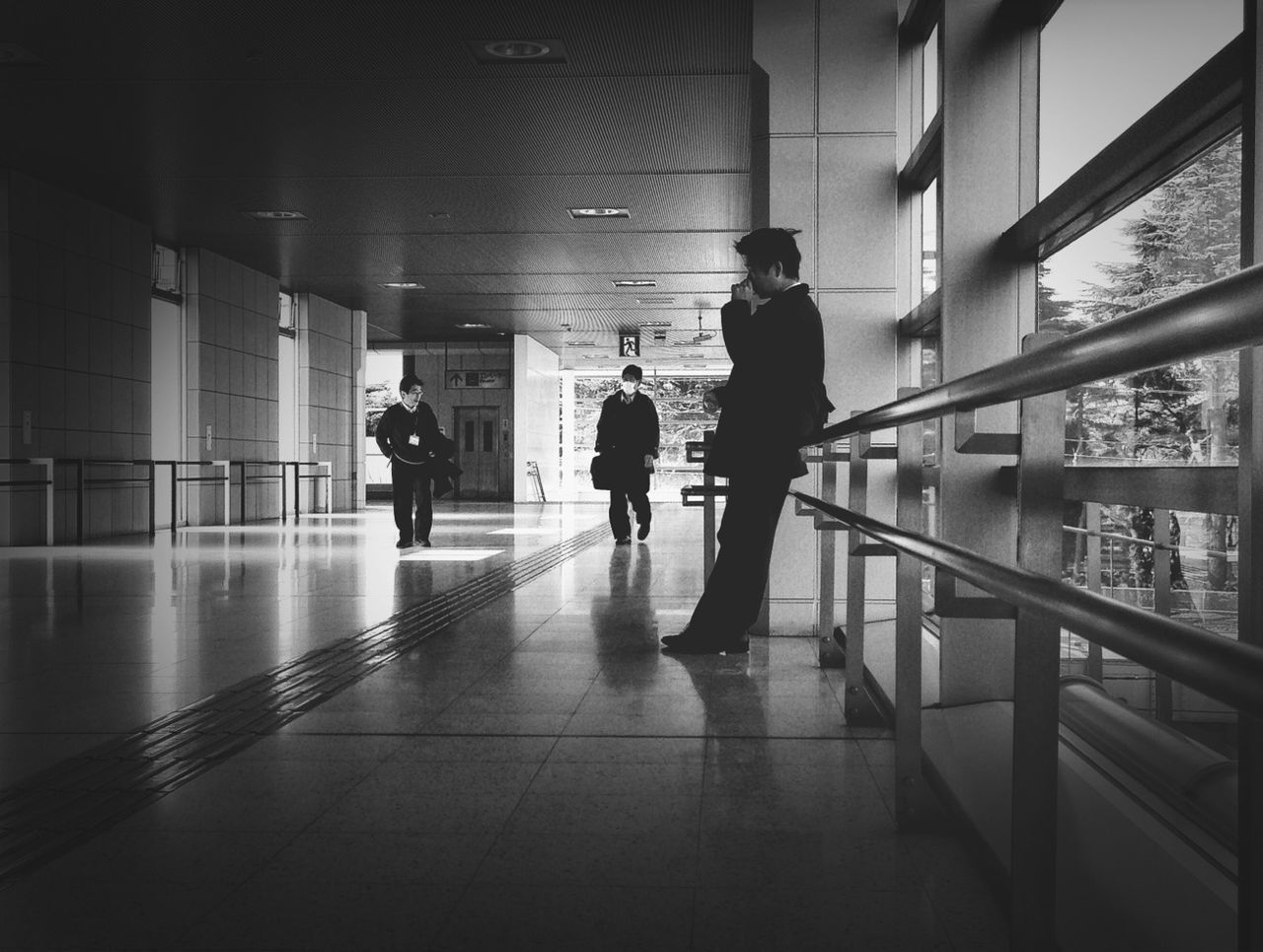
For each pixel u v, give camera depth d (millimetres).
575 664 4801
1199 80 2291
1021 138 3803
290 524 16250
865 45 5906
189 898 2176
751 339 4574
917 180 5680
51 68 8734
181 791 2908
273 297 18000
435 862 2371
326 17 7746
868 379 5883
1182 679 809
